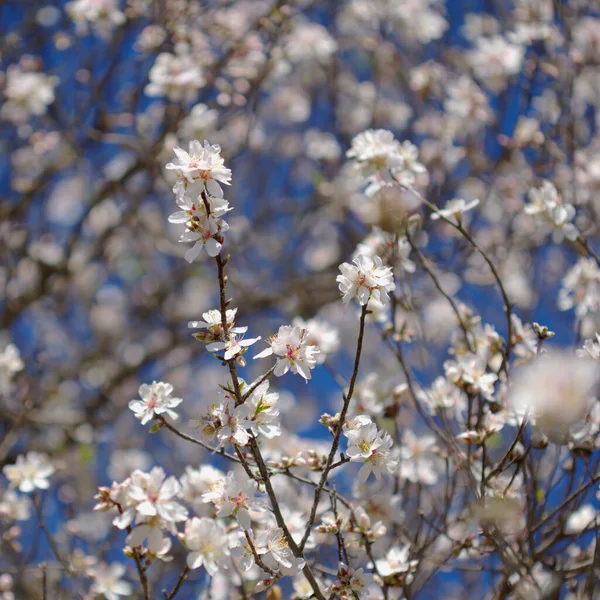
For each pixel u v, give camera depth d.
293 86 9.51
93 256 8.47
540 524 3.71
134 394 8.77
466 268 7.15
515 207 6.89
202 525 3.10
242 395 3.20
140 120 7.93
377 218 4.59
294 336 3.26
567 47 6.68
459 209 4.35
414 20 8.09
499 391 4.26
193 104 7.43
